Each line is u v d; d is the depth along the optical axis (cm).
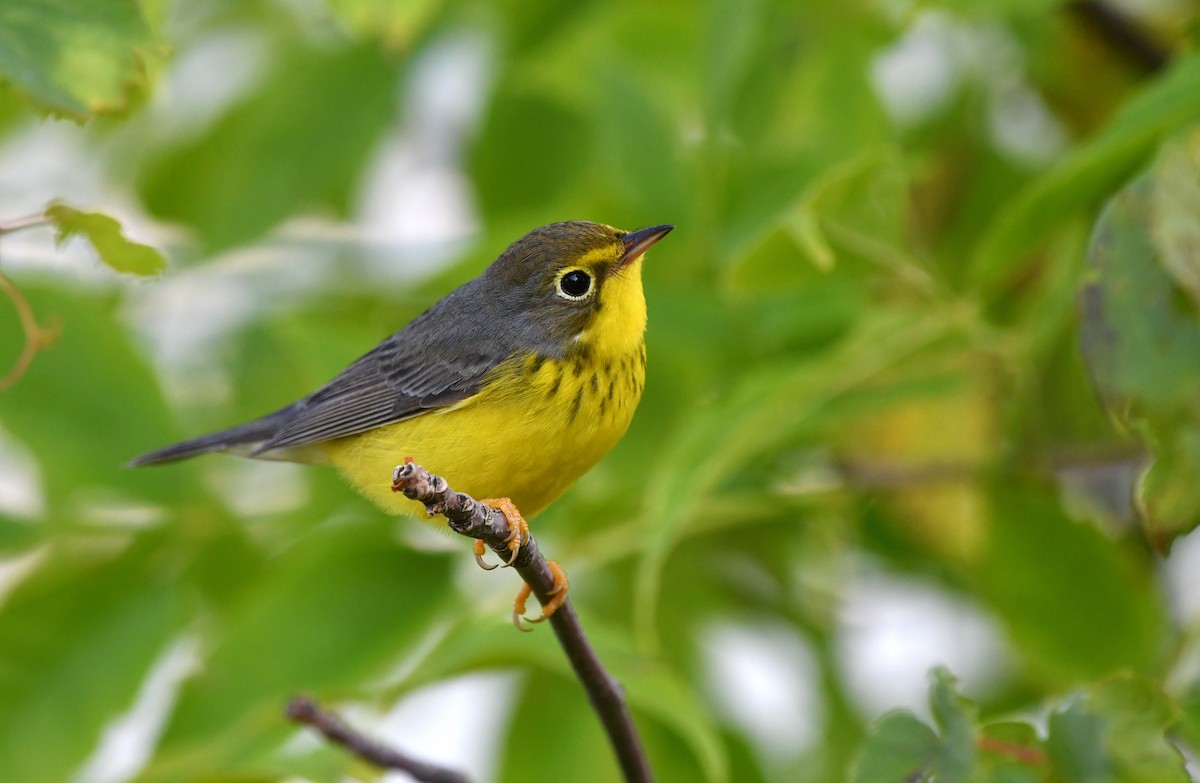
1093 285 705
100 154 1416
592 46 1252
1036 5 973
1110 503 1184
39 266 1268
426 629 1018
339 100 1175
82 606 1037
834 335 1114
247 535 1094
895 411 1167
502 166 1239
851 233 989
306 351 1171
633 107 1151
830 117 1147
